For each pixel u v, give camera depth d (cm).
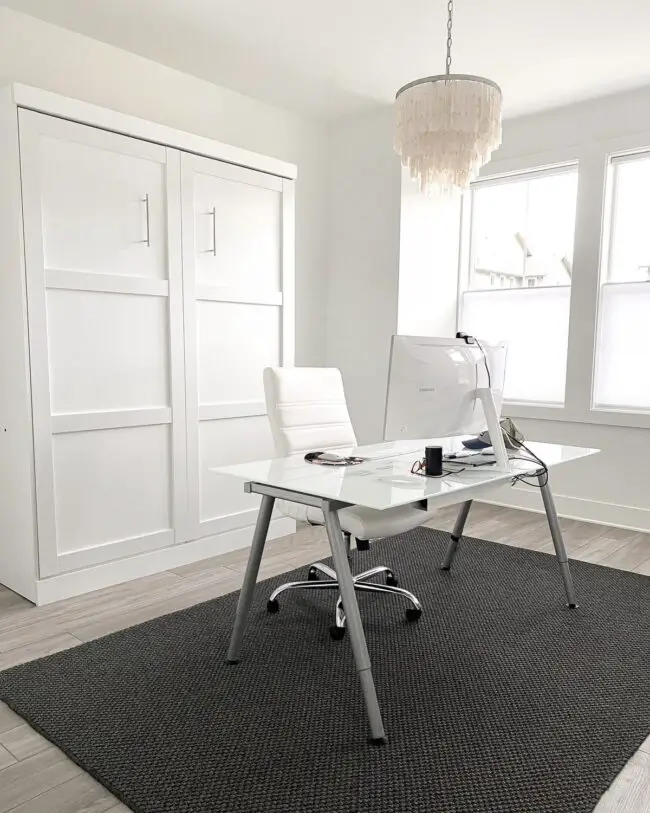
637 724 193
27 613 272
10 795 162
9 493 288
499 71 369
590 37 328
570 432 431
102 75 340
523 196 455
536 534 392
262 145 428
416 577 316
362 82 392
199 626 259
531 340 457
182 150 316
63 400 281
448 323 491
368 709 182
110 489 301
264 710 199
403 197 440
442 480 215
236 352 351
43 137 267
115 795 162
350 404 484
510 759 175
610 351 418
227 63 365
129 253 300
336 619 255
